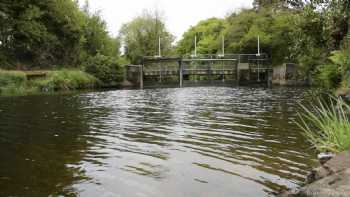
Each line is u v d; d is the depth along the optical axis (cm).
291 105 1745
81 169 699
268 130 1073
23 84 2892
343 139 645
